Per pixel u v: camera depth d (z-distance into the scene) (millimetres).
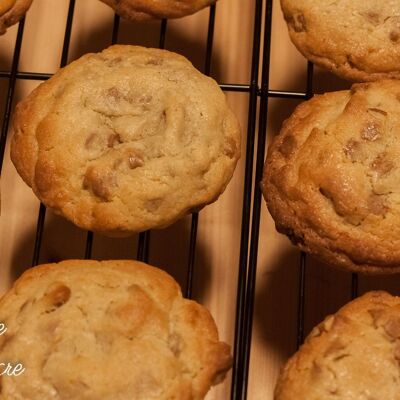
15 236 460
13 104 479
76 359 384
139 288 400
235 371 411
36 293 400
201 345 395
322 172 409
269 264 456
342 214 407
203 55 486
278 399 391
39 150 419
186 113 419
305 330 448
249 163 433
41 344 389
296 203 411
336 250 410
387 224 406
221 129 424
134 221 413
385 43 431
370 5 435
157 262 458
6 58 487
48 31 492
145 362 385
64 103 421
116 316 391
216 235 459
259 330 447
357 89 423
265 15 466
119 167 412
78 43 490
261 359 443
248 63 484
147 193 411
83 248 460
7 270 456
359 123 414
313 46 437
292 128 424
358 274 437
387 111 418
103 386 381
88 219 414
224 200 463
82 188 415
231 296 451
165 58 434
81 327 391
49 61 488
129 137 416
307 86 457
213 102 424
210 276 454
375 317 394
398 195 409
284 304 451
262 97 448
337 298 452
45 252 459
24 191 466
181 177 413
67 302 396
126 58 433
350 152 410
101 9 495
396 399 379
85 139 417
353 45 431
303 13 438
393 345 388
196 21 491
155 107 421
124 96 422
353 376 383
